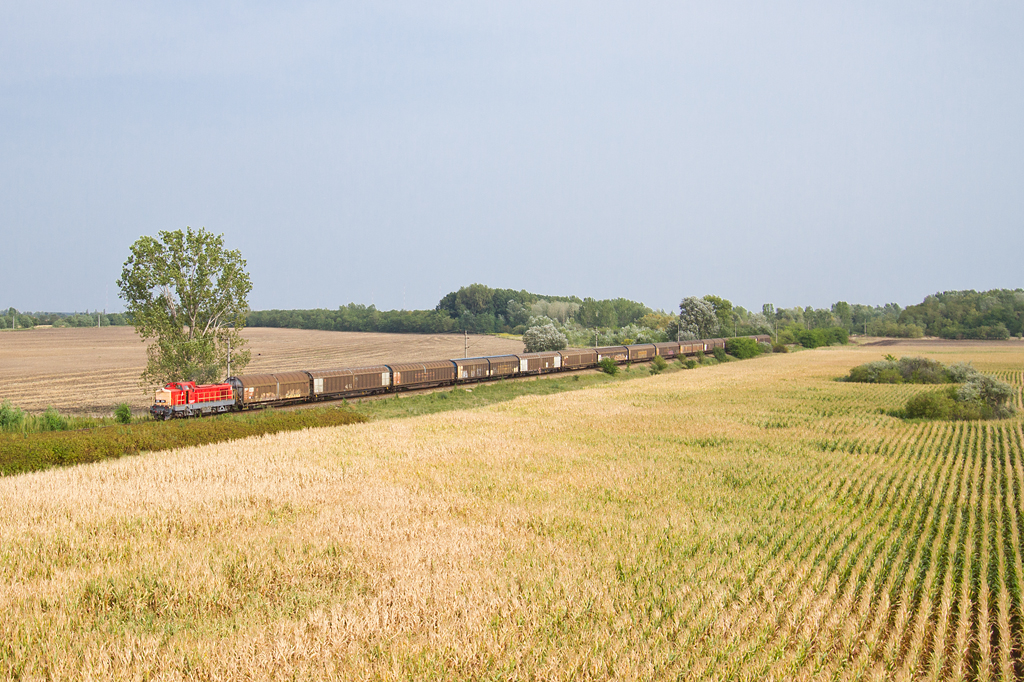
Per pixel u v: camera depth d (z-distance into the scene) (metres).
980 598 16.38
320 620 14.71
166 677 12.39
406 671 12.88
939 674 13.02
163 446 37.91
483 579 17.58
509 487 28.48
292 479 29.17
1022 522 23.41
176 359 53.31
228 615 16.02
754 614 15.30
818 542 21.22
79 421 46.12
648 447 38.53
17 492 26.09
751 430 44.66
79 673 12.64
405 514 24.09
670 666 13.24
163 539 21.12
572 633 14.61
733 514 24.83
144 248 53.06
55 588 16.69
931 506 25.30
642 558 19.52
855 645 14.13
